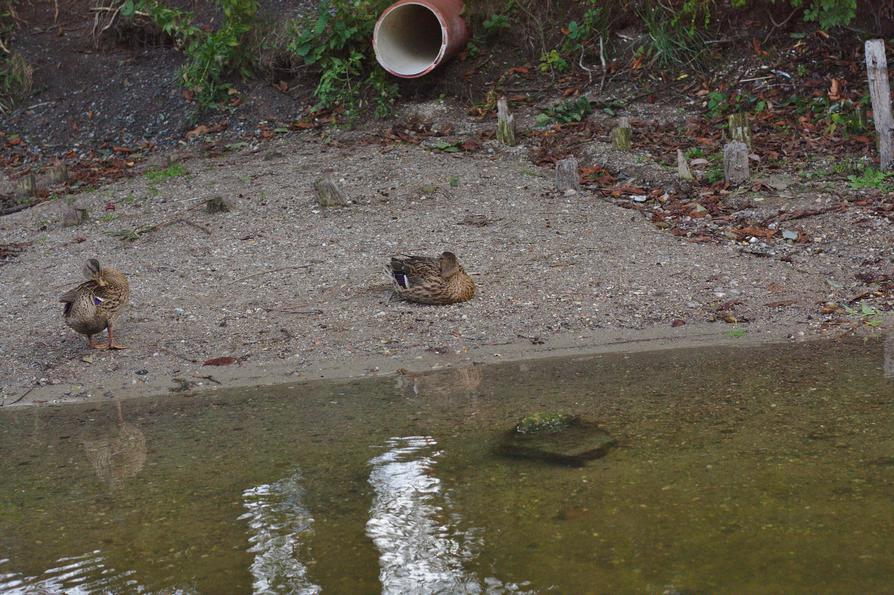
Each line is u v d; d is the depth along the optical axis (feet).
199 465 20.02
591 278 33.14
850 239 35.63
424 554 15.38
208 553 15.80
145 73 62.64
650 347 27.55
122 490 18.81
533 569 14.69
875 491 16.81
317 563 15.25
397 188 44.27
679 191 42.55
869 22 54.29
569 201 41.57
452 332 29.53
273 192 44.93
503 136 49.93
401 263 32.17
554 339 28.73
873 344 26.63
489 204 41.57
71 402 25.64
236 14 59.77
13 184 51.75
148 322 31.27
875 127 42.22
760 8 55.98
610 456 19.16
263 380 26.55
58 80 63.05
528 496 17.44
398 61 56.95
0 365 28.48
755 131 48.96
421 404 23.44
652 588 13.92
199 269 36.01
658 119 51.96
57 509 17.99
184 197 45.34
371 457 19.88
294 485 18.56
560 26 59.41
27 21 66.95
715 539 15.38
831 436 19.54
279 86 59.88
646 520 16.20
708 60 55.42
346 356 28.12
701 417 21.18
